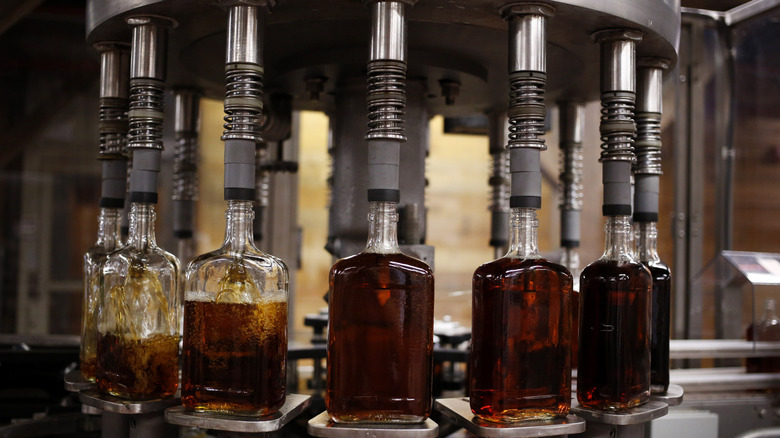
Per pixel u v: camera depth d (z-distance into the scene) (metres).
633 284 0.98
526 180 0.90
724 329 2.03
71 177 3.03
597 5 0.92
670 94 2.27
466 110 1.65
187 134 1.54
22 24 2.98
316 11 0.98
